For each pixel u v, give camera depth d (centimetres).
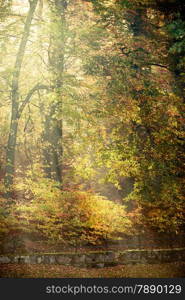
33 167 1750
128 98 1788
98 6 1880
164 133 1756
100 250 1488
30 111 1848
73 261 1384
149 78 1902
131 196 1725
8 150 1617
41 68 1859
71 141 1845
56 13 1775
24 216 1506
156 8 1870
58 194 1577
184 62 1780
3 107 1922
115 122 1808
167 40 1947
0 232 1441
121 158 1719
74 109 1695
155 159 1733
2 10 1705
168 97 1811
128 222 1595
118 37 1919
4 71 1641
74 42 1822
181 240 1642
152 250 1467
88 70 1867
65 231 1555
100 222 1557
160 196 1728
